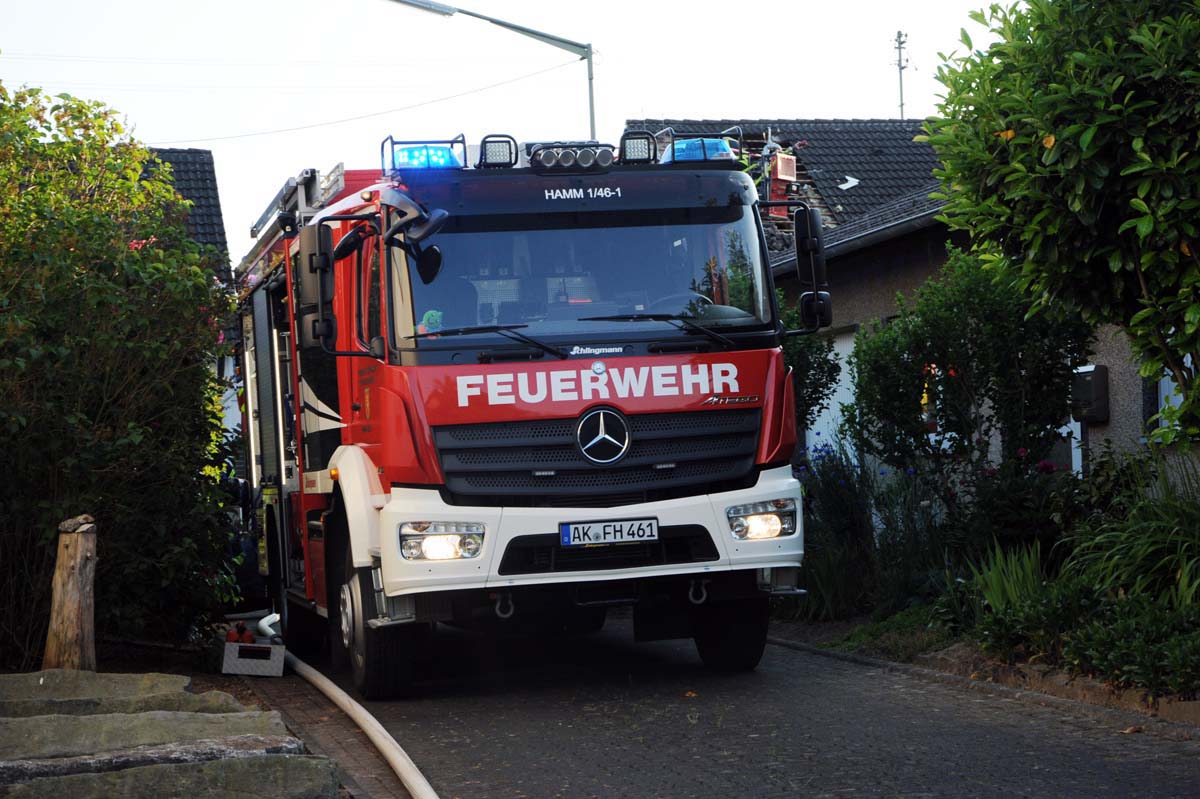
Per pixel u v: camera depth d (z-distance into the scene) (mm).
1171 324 8008
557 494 8594
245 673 10953
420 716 8633
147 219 10805
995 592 9117
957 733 7289
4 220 10297
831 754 6898
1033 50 7969
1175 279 7777
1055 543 9859
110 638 10859
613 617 14367
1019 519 10539
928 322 11008
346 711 8797
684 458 8750
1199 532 8414
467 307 8742
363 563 9000
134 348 10125
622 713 8352
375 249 9008
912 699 8391
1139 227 7418
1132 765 6387
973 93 8297
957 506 11203
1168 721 7234
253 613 17938
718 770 6664
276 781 5320
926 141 8672
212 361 11008
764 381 8961
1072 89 7613
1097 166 7625
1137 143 7406
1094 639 7879
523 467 8570
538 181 9062
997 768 6438
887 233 14727
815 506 12844
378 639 9172
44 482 10133
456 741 7754
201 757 5637
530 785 6574
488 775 6840
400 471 8539
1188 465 9602
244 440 11602
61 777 5199
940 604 9758
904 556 11328
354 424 9469
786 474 9016
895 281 15984
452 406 8547
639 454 8695
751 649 9719
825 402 14492
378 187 9219
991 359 10836
